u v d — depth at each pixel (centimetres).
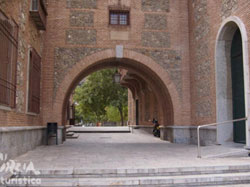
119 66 1577
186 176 611
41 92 1255
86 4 1359
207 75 1166
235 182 605
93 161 737
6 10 733
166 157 820
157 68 1368
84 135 1917
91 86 3188
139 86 2308
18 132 838
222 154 816
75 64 1320
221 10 1050
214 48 1100
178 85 1373
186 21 1407
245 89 859
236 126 1030
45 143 1268
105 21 1360
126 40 1362
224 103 1060
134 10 1386
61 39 1326
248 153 822
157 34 1387
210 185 593
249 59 859
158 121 1852
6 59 733
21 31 879
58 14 1338
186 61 1389
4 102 714
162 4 1407
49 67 1304
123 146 1179
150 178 589
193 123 1323
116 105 3238
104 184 567
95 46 1341
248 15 870
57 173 600
